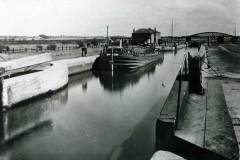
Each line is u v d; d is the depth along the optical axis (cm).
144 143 1373
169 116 897
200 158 672
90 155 1270
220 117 894
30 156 1280
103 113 1962
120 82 3331
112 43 5581
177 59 6550
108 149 1327
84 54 4916
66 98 2462
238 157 617
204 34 12238
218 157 636
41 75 2312
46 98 2392
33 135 1550
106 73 4003
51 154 1295
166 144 751
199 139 714
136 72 4194
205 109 988
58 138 1495
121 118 1830
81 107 2145
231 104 1131
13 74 2506
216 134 746
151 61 5381
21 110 2036
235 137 726
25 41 6588
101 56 4141
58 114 1958
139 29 8794
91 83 3231
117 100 2367
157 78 3672
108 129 1616
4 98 1873
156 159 672
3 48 4219
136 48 5012
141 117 1848
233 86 1520
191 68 1252
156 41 9300
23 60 2455
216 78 1803
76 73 3753
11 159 1259
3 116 1869
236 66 2630
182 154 702
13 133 1591
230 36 10712
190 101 1114
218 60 3384
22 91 2062
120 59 4047
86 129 1627
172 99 1055
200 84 1245
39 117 1891
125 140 1425
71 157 1255
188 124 831
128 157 1220
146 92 2720
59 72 2670
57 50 4941
